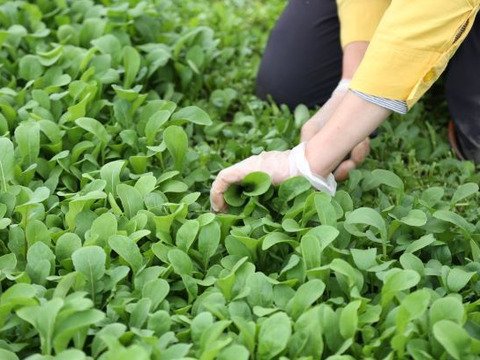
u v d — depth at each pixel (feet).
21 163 4.28
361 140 3.95
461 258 4.04
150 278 3.65
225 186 4.09
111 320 3.47
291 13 5.57
